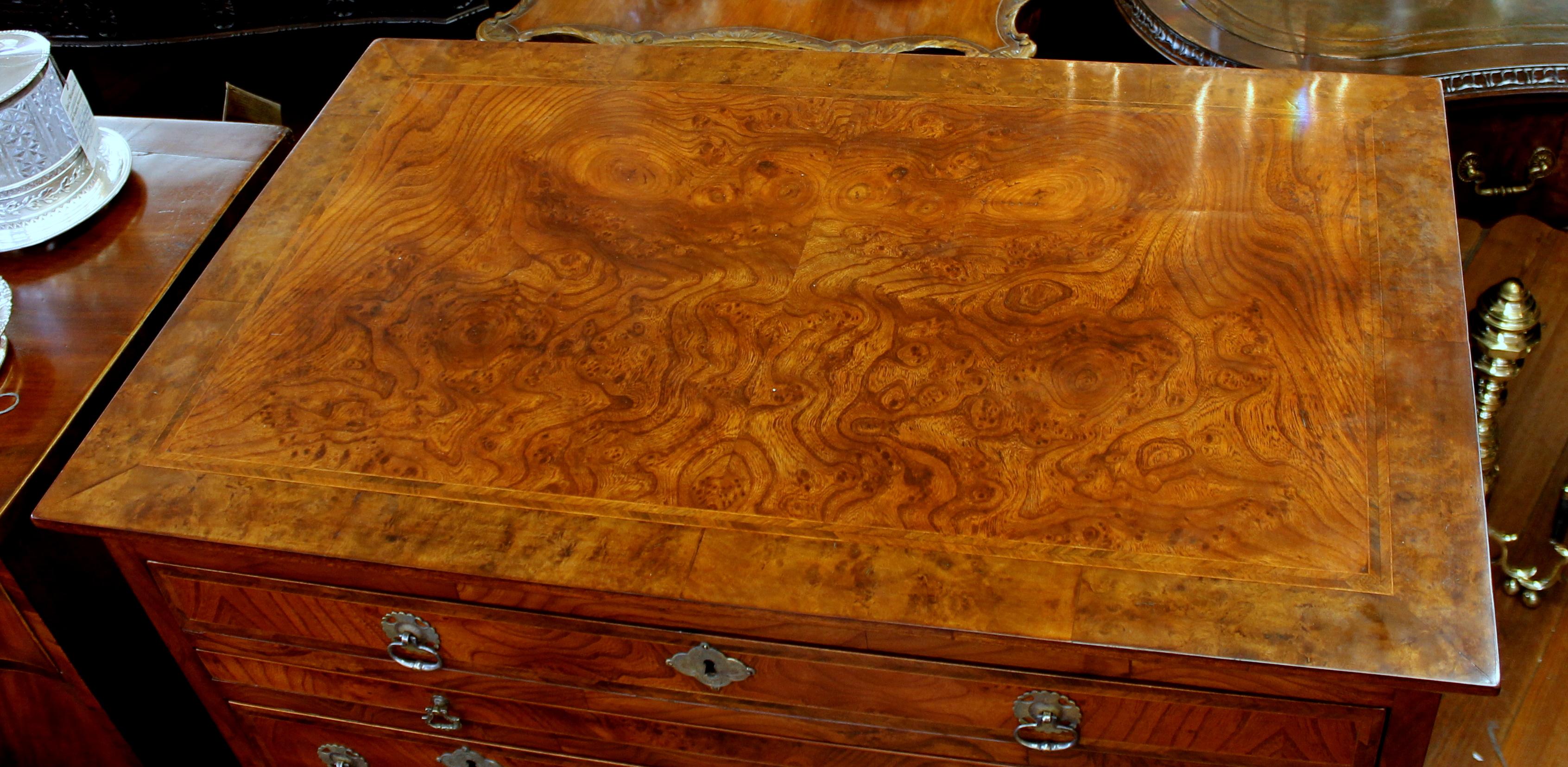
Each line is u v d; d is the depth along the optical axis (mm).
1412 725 1152
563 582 1175
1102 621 1114
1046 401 1294
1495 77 1715
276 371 1388
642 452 1279
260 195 1607
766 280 1448
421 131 1688
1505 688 1844
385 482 1270
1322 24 1850
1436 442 1218
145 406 1364
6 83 1602
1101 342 1345
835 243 1485
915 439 1270
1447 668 1056
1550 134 1778
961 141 1605
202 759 1861
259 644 1397
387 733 1491
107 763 1733
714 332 1393
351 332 1424
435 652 1334
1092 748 1254
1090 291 1400
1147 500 1199
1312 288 1375
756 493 1234
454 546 1208
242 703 1507
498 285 1468
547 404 1333
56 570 1477
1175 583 1134
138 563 1332
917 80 1703
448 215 1562
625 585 1169
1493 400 1925
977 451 1255
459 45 1837
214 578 1323
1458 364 1281
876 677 1225
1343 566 1133
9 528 1365
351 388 1364
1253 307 1363
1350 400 1264
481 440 1303
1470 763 1766
